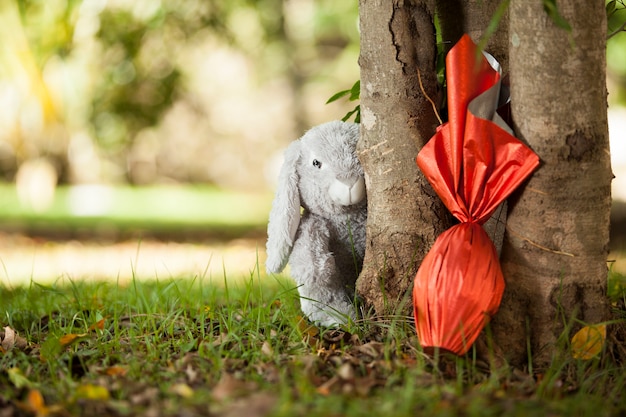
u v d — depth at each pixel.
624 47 15.97
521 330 3.60
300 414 2.73
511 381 3.39
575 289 3.56
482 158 3.50
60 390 3.25
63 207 19.53
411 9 3.86
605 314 3.61
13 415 3.03
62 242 14.11
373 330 3.94
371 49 3.88
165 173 26.53
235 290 5.88
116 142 15.00
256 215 19.47
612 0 4.41
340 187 3.98
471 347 3.55
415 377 3.25
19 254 12.39
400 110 3.86
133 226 16.36
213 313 4.55
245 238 14.88
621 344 3.73
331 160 4.01
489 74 3.61
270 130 26.64
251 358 3.69
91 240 14.48
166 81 13.30
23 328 4.72
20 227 15.45
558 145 3.47
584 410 3.01
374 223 3.95
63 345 3.86
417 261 3.89
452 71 3.54
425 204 3.88
